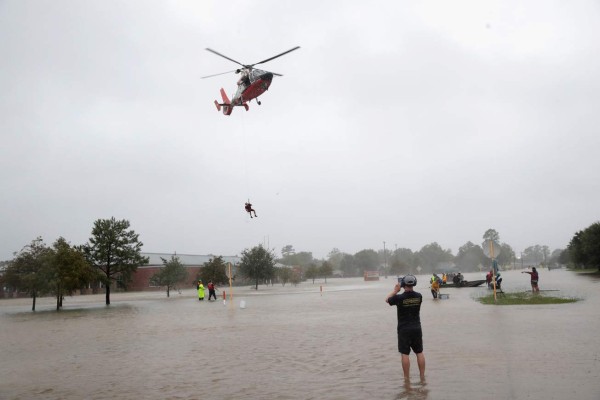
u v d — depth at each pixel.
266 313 24.28
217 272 60.81
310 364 10.20
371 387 7.86
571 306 19.75
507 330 13.47
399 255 179.50
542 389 7.14
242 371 9.79
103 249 42.03
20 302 55.66
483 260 162.62
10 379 10.05
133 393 8.32
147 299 48.38
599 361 8.88
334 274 152.12
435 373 8.60
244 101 25.64
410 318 8.38
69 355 13.12
